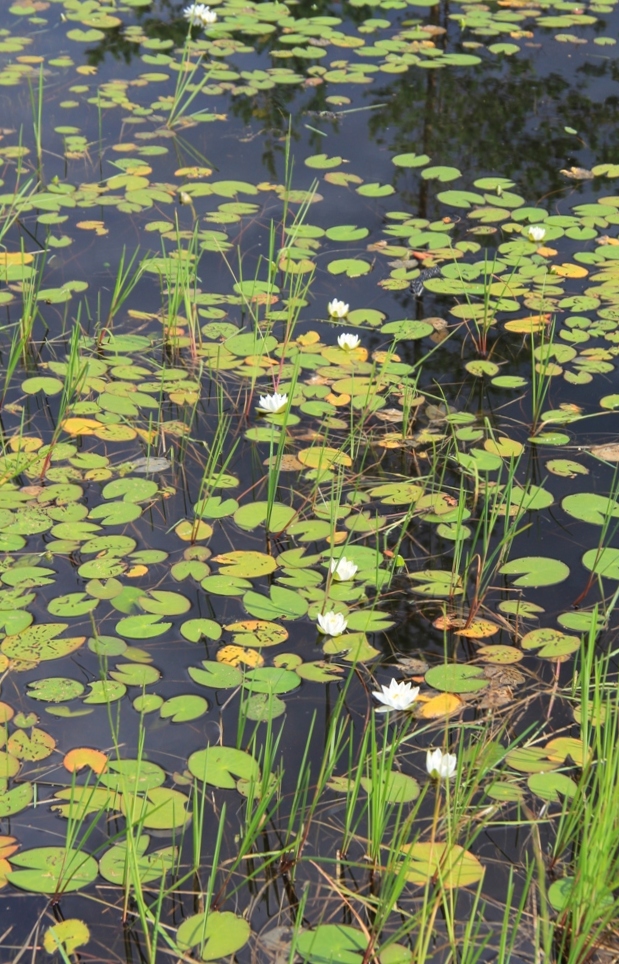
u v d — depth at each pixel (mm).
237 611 2312
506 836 1831
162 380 3066
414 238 4113
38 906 1668
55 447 2871
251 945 1624
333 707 2086
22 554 2441
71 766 1906
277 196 4438
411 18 6715
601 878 1623
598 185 4602
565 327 3564
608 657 2061
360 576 2445
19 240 4004
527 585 2418
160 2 6863
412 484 2787
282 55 5988
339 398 3166
